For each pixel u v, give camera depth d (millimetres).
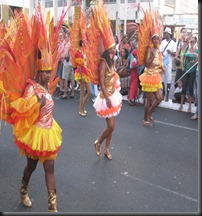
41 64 3139
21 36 3027
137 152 5367
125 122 7234
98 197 3869
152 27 6547
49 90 3395
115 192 3996
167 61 8938
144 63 6707
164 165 4844
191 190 4070
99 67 4578
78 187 4105
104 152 5160
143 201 3795
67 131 6480
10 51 2977
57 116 7672
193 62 7684
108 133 4871
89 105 8906
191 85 7863
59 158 5031
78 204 3705
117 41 10070
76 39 7109
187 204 3738
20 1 4387
